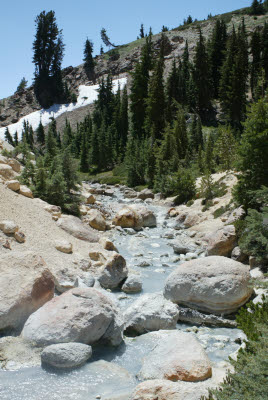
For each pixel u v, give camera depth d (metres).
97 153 64.62
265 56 73.19
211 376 5.47
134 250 14.75
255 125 13.88
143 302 7.98
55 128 96.00
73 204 17.55
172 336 6.25
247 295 8.63
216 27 86.06
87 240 13.39
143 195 31.58
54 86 118.50
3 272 7.42
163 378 5.38
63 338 6.22
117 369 5.88
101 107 91.44
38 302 7.30
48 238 11.59
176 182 27.36
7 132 91.56
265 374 4.09
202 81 70.75
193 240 16.48
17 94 124.88
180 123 48.25
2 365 5.76
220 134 34.06
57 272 9.20
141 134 65.12
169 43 113.50
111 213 22.84
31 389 5.20
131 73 69.69
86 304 6.74
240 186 14.27
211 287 8.54
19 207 13.27
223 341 7.23
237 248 12.39
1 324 6.58
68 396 5.08
